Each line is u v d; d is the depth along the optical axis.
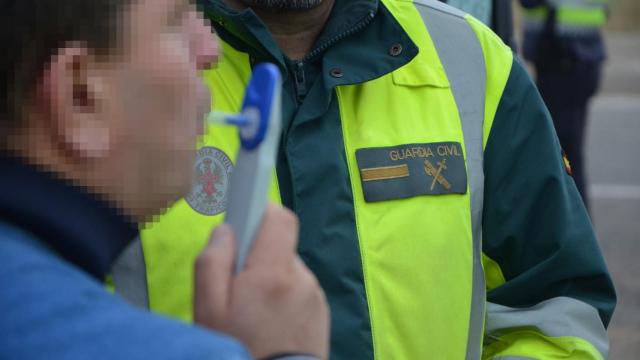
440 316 2.94
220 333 1.70
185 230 2.70
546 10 9.87
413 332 2.90
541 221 3.15
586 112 9.99
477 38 3.25
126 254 2.65
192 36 1.87
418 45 3.18
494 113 3.16
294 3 2.94
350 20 3.00
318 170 2.91
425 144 3.03
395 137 3.01
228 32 2.96
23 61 1.73
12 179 1.69
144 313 1.58
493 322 3.21
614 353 7.71
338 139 2.96
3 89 1.73
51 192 1.70
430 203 2.97
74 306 1.56
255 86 1.73
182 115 1.83
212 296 1.70
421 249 2.93
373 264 2.88
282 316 1.72
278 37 3.04
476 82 3.18
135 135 1.79
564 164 3.23
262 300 1.71
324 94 2.96
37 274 1.58
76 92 1.75
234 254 1.74
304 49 3.06
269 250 1.74
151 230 2.67
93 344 1.51
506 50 3.27
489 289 3.27
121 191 1.78
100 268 1.74
